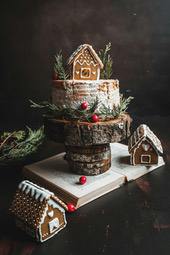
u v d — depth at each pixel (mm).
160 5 1110
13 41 1104
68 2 1088
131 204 661
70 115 688
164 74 1184
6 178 769
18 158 815
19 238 563
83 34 1126
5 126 1121
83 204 662
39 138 800
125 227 590
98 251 531
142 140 768
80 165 730
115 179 721
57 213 570
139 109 1219
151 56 1161
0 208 649
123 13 1113
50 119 715
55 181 712
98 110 692
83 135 676
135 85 1192
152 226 591
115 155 850
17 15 1081
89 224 600
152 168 798
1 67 1125
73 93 685
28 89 1160
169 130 1064
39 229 540
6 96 1158
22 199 570
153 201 671
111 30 1128
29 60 1132
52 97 733
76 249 536
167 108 1222
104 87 690
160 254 523
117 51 1150
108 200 678
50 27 1106
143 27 1130
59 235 570
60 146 956
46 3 1081
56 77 729
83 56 697
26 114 1182
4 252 531
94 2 1096
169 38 1143
